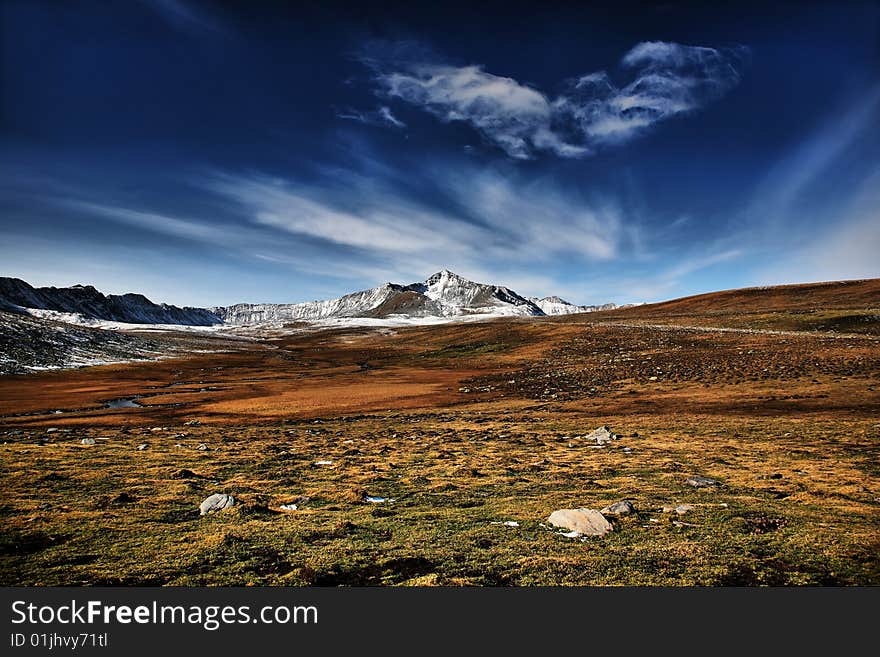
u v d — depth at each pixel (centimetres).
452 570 1302
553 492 2167
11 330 14575
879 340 8169
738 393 5491
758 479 2327
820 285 18888
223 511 1852
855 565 1306
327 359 18962
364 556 1396
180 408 7025
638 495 2083
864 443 3052
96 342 17888
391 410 6419
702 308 19225
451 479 2473
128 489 2227
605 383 7162
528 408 5872
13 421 5822
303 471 2680
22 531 1620
